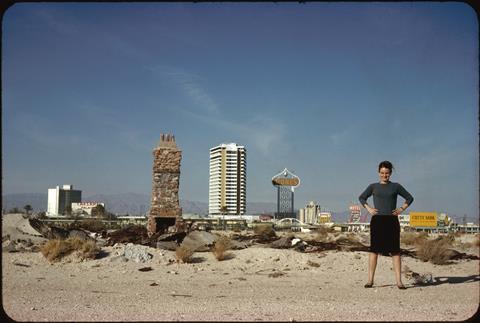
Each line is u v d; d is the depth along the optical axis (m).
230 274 13.80
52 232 20.86
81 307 8.05
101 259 15.30
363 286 11.60
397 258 11.17
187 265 15.04
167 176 23.19
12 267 13.87
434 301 9.16
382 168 11.13
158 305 8.38
